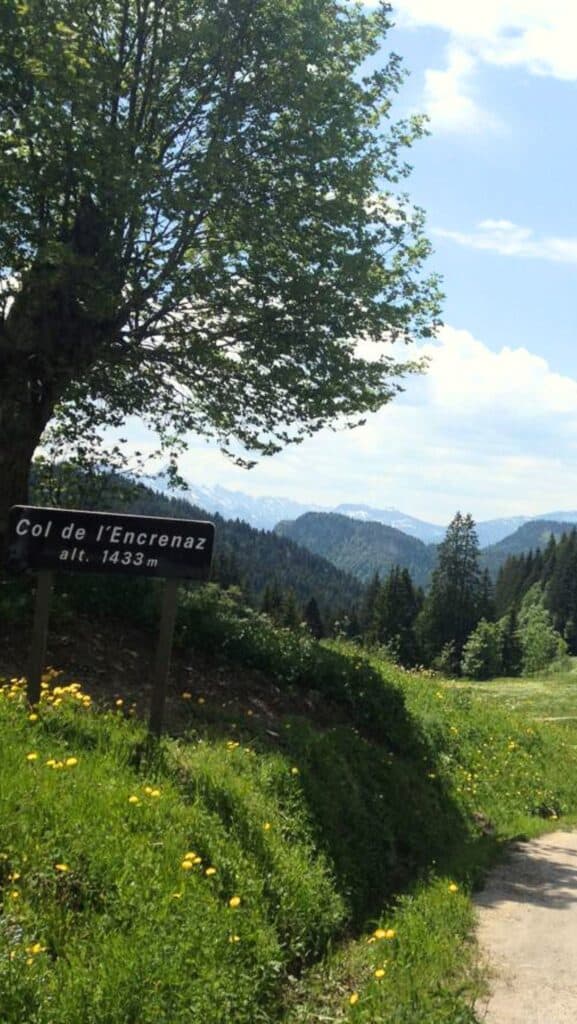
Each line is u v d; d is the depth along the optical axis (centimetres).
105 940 480
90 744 745
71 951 470
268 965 538
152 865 562
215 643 1203
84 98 1151
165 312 1380
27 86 1238
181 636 1183
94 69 1195
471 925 745
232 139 1328
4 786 591
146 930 494
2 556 1265
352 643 2367
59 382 1327
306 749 953
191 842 620
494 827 1287
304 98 1316
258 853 666
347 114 1389
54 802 588
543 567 16762
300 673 1234
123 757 730
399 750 1280
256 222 1277
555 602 13788
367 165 1430
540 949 700
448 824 1133
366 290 1383
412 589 12525
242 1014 478
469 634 11256
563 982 623
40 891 507
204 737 888
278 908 619
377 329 1439
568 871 1055
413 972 596
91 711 839
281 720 1070
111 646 1112
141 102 1353
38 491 1669
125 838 580
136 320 1412
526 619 11962
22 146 1230
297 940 609
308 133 1346
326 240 1358
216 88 1341
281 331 1377
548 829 1393
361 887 774
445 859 991
